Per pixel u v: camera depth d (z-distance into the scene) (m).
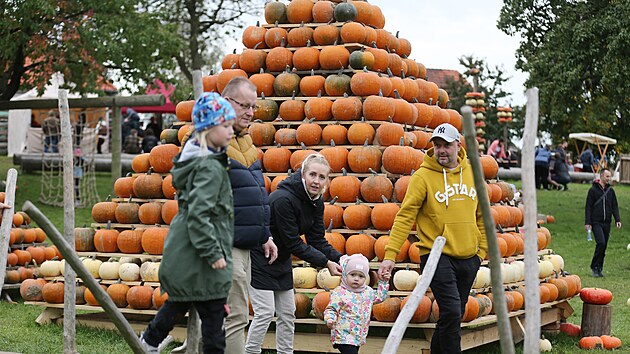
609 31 19.58
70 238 5.12
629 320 9.48
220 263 4.15
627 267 14.39
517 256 8.23
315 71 8.61
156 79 23.17
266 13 9.03
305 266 7.68
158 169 8.27
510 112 29.20
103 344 7.45
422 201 6.16
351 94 8.34
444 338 6.10
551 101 21.06
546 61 20.70
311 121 8.22
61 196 20.52
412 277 7.19
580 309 10.27
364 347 7.23
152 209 8.12
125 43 20.03
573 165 35.19
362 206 7.59
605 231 13.33
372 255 7.52
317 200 6.15
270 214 5.91
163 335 4.47
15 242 10.54
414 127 8.64
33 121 28.67
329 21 8.76
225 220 4.31
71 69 20.34
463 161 6.20
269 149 8.20
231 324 5.41
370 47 8.63
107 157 24.72
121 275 8.06
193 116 4.32
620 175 31.05
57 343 7.48
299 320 7.39
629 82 19.22
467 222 6.11
